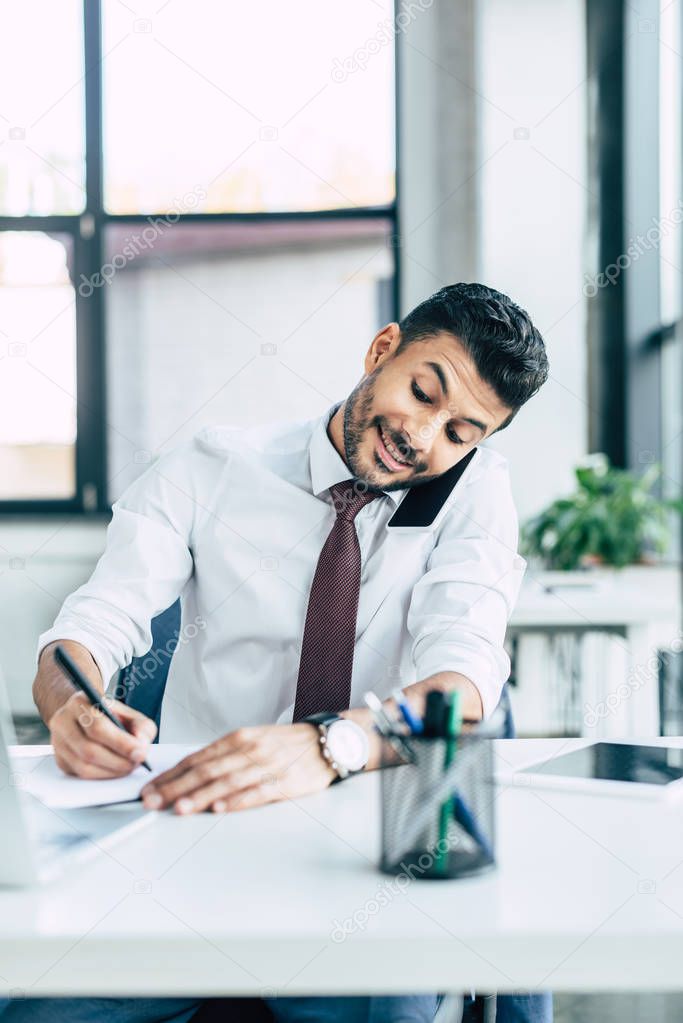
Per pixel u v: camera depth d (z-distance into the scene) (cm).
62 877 76
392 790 76
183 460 145
